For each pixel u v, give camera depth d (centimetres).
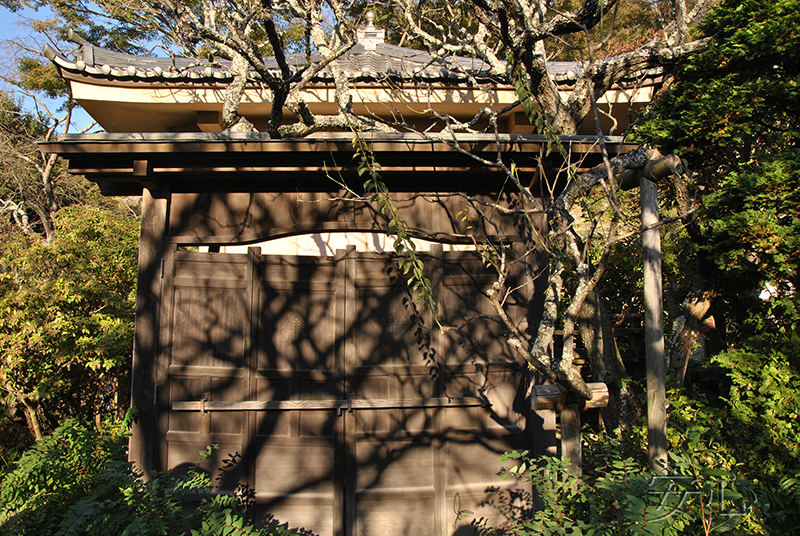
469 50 516
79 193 1537
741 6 572
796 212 480
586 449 530
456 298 413
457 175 423
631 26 1134
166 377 396
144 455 389
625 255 805
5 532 339
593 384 339
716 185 639
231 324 406
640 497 271
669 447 489
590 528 271
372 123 419
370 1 545
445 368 404
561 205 352
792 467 438
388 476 394
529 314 410
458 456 399
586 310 645
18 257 725
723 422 495
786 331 486
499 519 396
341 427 393
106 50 644
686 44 579
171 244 409
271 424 396
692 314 638
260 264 408
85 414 723
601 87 570
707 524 275
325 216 418
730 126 549
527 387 405
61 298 641
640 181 379
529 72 507
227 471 391
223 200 421
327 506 389
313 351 404
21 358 600
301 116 416
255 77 583
